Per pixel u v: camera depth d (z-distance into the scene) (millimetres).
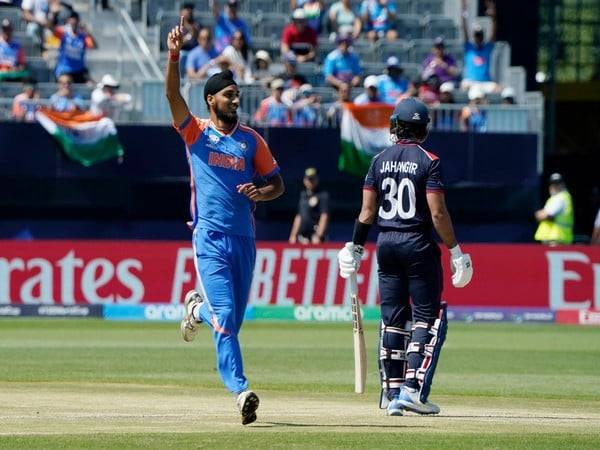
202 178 31125
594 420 32438
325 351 58406
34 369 47188
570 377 47188
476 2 108250
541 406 36375
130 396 37344
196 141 31219
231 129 31328
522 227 95375
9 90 91688
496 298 82938
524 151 93562
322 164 90250
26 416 31562
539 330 76125
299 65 97438
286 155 89875
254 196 30938
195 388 40281
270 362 52344
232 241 31062
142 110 91188
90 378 43781
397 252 32438
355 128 90125
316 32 100562
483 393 40625
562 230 87500
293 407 35031
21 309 80125
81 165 88312
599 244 91062
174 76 30922
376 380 45062
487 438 27984
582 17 137750
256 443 26672
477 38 100062
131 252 80562
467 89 98750
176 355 54938
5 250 79875
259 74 96062
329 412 33625
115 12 104000
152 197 91250
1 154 87125
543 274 83250
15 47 93375
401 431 29203
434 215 32031
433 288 32469
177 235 91625
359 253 33656
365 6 105500
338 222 92188
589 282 83312
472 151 92562
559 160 125375
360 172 90438
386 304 33156
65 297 80250
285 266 81500
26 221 89375
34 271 80125
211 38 93562
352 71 96438
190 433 28359
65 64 94250
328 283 81750
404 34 106125
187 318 32094
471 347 62500
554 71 127938
